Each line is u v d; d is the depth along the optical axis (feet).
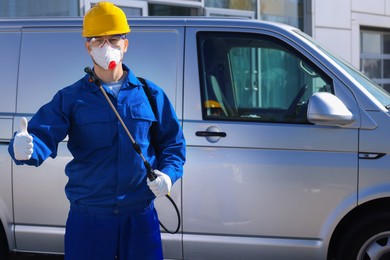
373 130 12.25
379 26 40.50
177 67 13.10
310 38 13.88
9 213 13.47
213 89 13.05
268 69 13.17
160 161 8.95
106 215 8.64
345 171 12.32
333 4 37.35
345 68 13.14
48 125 8.21
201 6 32.30
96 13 8.37
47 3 27.09
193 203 12.74
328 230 12.42
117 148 8.52
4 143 13.34
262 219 12.59
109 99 8.43
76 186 8.75
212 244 12.78
